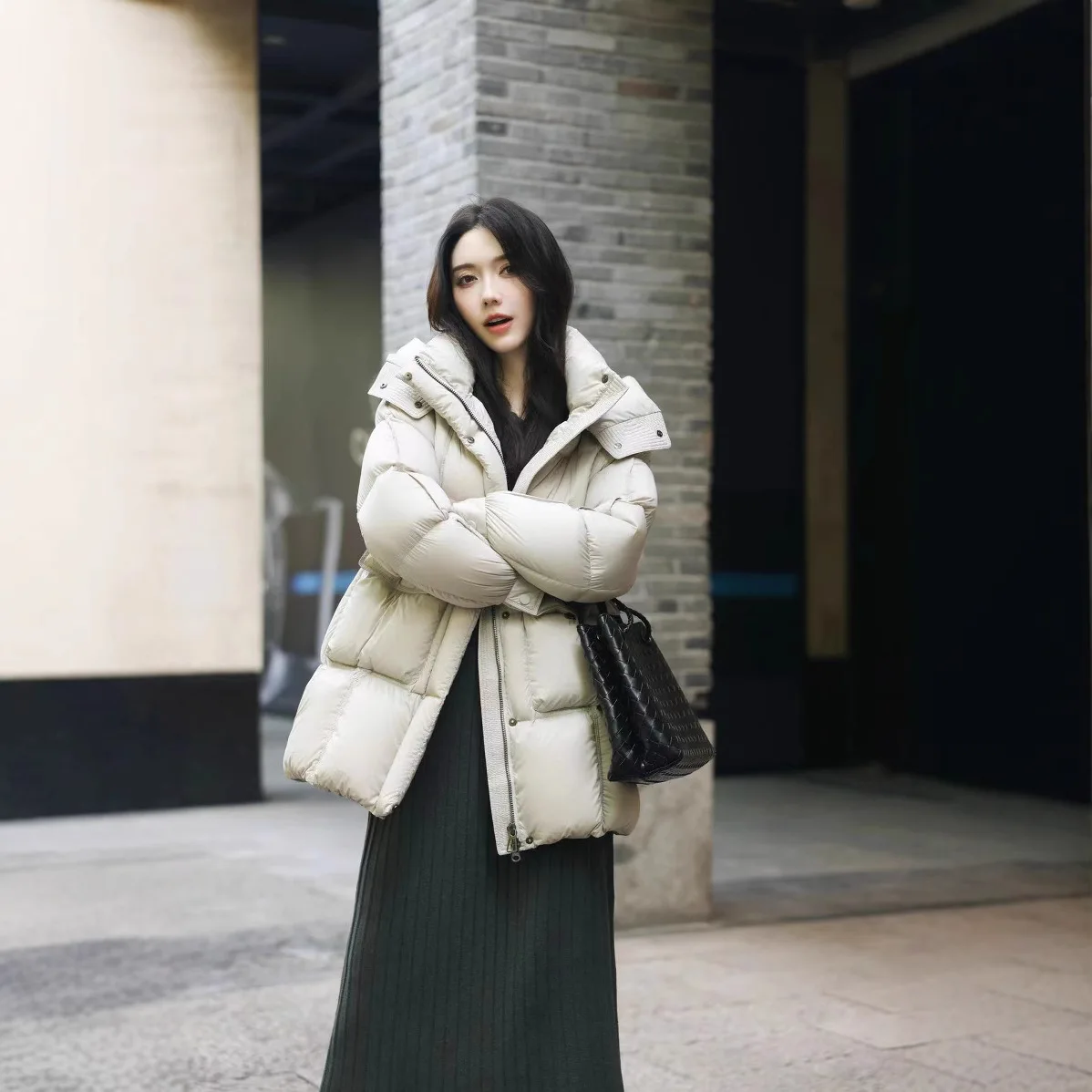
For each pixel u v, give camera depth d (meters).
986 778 10.28
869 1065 4.04
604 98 5.90
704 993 4.80
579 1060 2.50
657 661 2.56
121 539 9.12
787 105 10.86
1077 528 9.54
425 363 2.51
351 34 10.23
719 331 10.60
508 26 5.72
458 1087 2.47
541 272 2.56
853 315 11.09
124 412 9.09
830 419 11.09
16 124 8.79
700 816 5.89
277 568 15.99
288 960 5.36
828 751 11.20
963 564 10.45
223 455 9.37
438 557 2.39
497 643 2.51
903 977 5.04
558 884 2.53
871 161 10.95
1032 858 7.66
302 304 15.38
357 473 14.38
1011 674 10.08
